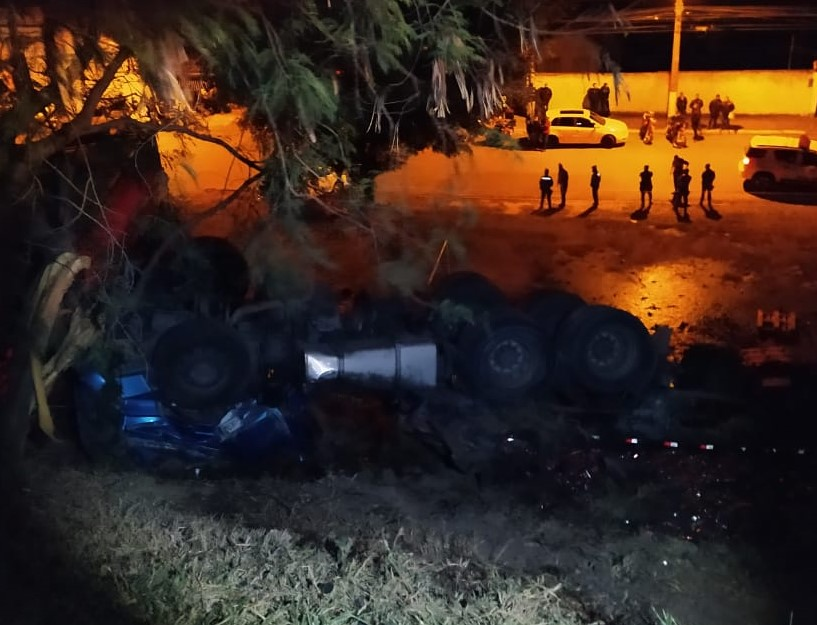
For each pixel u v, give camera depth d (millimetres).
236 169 8859
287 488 6820
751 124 36375
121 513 5707
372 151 7656
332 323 9055
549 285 16312
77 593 4484
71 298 6832
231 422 8031
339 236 7129
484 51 6422
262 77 5562
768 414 9234
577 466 7641
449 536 5812
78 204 6734
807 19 38031
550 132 31172
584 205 23953
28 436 7480
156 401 7973
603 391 9180
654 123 36406
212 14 5082
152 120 6406
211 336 8055
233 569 4926
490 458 7859
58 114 5617
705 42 42469
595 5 6523
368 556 5285
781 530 6363
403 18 5793
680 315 14312
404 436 8180
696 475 7574
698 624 4848
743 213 23391
